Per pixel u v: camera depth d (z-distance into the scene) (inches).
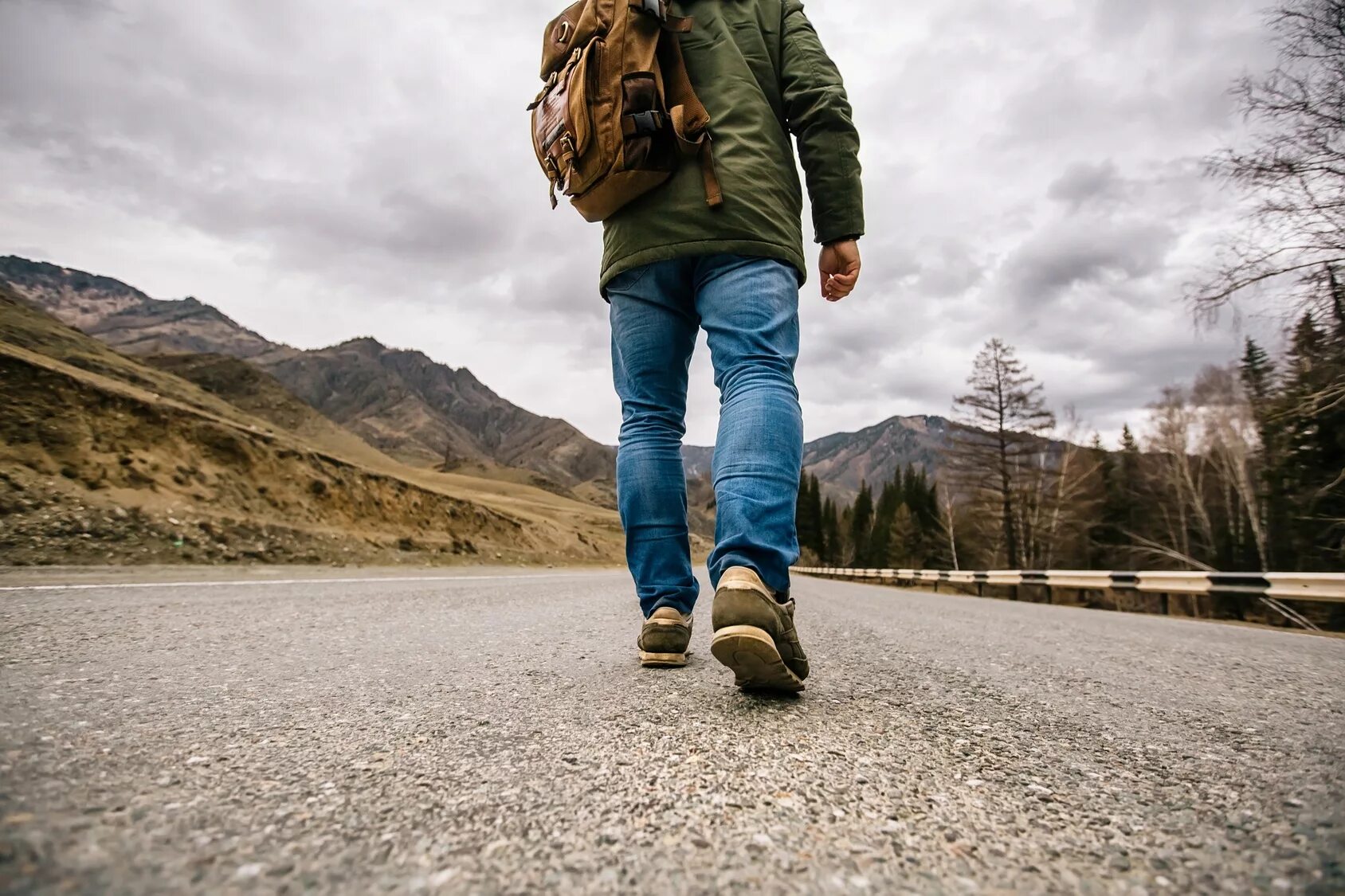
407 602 170.7
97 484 438.3
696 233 58.5
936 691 62.1
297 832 26.0
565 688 58.0
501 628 112.8
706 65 62.6
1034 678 74.5
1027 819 30.0
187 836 24.9
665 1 63.4
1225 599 351.3
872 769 36.7
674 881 23.3
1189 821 29.8
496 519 1098.7
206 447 574.6
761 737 42.4
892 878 24.1
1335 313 321.1
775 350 56.4
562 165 63.2
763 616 47.1
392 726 44.0
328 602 164.2
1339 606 343.3
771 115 62.3
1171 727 49.8
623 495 70.3
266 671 65.2
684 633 70.0
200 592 186.5
